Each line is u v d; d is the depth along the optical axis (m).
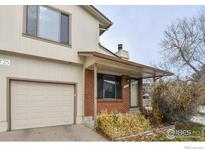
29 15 8.53
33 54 8.48
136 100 15.10
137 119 9.59
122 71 12.79
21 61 8.26
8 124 7.72
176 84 10.55
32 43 8.48
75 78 10.20
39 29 8.81
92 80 11.03
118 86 13.32
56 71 9.44
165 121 10.52
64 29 9.87
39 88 8.78
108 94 12.42
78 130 8.57
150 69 12.23
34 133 7.67
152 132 8.66
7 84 7.78
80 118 10.22
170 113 10.34
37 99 8.68
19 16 8.16
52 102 9.20
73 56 9.97
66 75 9.83
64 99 9.70
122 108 13.30
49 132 7.96
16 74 8.05
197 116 10.91
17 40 8.03
